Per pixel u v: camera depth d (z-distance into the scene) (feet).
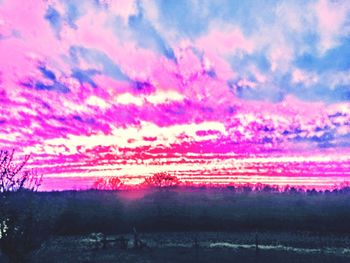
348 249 124.57
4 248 55.11
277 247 127.75
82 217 152.56
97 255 104.99
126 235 157.38
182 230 170.71
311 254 112.37
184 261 97.50
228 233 165.17
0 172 56.03
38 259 75.05
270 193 186.50
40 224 57.72
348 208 172.55
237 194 185.88
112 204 168.25
